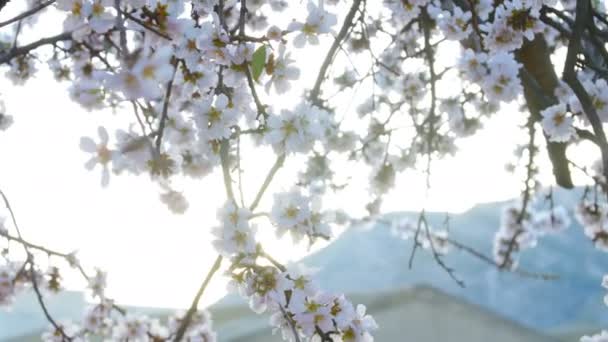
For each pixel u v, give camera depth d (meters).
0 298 3.51
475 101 4.89
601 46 3.59
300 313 1.86
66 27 1.98
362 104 5.33
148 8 1.71
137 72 1.30
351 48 4.82
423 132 4.73
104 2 1.74
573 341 14.37
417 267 24.95
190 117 2.02
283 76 2.07
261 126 2.05
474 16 2.95
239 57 1.99
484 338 7.75
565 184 4.04
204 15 2.23
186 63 1.96
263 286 1.84
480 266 25.02
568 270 26.17
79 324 3.72
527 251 27.83
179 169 2.26
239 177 1.98
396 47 5.15
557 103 3.26
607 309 23.69
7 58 2.03
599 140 2.71
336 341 1.92
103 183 1.60
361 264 26.59
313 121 2.06
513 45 2.91
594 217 4.99
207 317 3.56
